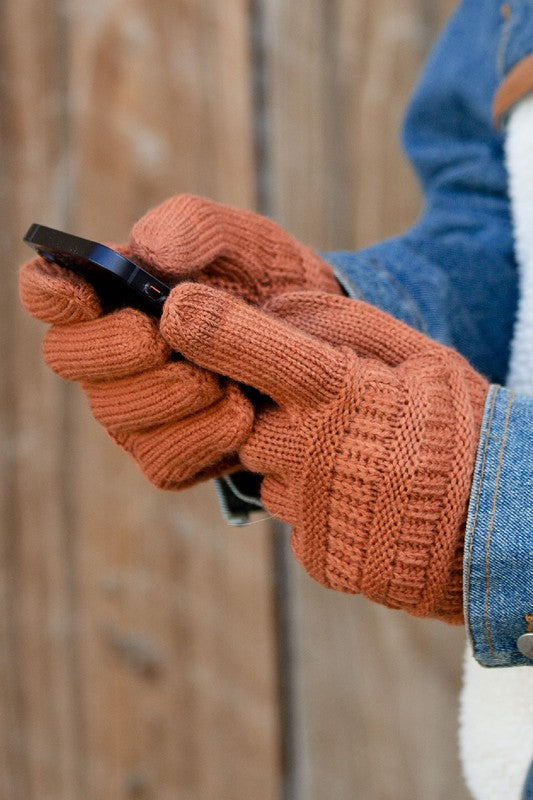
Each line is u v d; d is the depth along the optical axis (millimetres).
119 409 778
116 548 1161
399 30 1136
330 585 781
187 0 1085
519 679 816
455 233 909
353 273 846
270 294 818
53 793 1202
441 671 1211
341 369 764
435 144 949
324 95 1125
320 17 1115
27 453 1131
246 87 1103
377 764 1227
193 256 778
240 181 1113
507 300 895
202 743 1207
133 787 1207
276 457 771
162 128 1096
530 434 771
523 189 875
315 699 1218
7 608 1166
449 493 757
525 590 760
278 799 1227
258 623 1194
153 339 760
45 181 1082
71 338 772
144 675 1184
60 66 1073
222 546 1178
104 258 750
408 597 765
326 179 1134
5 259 1086
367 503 756
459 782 1218
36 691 1186
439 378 779
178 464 788
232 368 759
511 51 894
